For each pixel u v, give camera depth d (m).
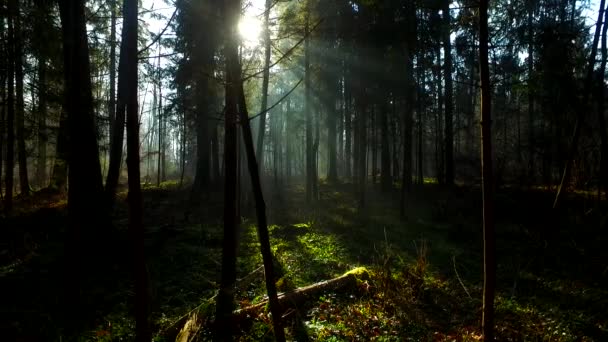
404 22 16.78
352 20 17.70
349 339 6.43
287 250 12.33
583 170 21.31
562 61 12.47
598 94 15.24
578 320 7.37
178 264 10.32
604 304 8.04
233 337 6.33
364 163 19.44
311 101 24.14
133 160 3.96
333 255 11.83
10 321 7.01
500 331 6.97
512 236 14.09
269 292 4.64
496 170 22.53
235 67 5.18
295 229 15.30
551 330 7.01
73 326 6.88
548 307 8.05
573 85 13.84
